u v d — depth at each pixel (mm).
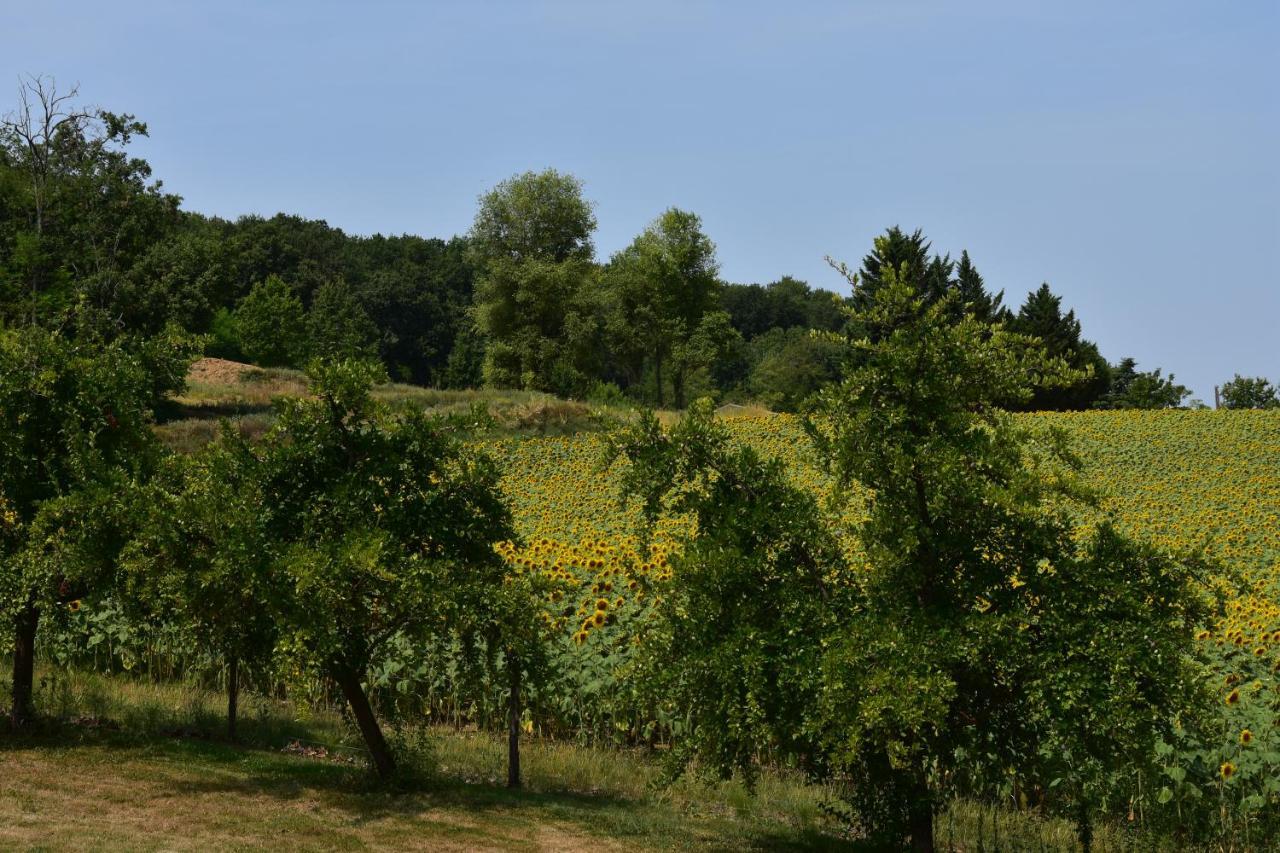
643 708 8867
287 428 9781
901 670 7191
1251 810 9328
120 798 8703
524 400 44375
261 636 9648
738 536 8391
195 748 10773
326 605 8609
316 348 84500
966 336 8148
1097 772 7562
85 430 11281
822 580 8555
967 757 7902
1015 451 8219
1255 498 27188
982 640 7297
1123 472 31375
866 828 8383
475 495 9898
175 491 10344
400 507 9445
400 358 106875
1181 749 9109
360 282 111688
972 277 62062
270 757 10672
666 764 8609
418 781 9734
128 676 14242
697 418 9031
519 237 72250
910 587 8109
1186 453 33188
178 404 44000
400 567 8930
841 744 7344
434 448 9797
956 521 8000
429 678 12656
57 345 11633
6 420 10992
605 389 71062
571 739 12344
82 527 10102
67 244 48688
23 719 11016
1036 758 7828
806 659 7719
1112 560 8031
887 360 8102
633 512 25406
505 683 10023
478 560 9805
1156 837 9281
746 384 113625
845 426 8141
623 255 78500
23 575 10297
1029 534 7965
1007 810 10156
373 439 9695
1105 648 7246
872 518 8344
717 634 8297
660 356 77688
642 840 8500
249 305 84438
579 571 15453
